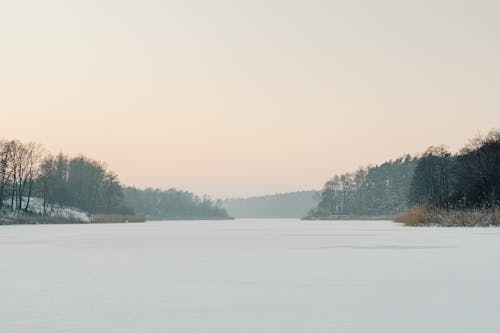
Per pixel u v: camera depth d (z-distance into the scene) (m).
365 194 186.50
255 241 38.16
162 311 12.58
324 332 10.52
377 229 60.97
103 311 12.59
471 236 38.28
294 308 12.88
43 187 121.88
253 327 10.95
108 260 23.94
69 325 11.17
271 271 19.72
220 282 17.02
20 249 30.44
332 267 20.84
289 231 59.72
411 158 174.25
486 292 14.91
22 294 14.85
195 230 64.62
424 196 116.06
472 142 92.94
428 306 13.02
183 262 23.00
